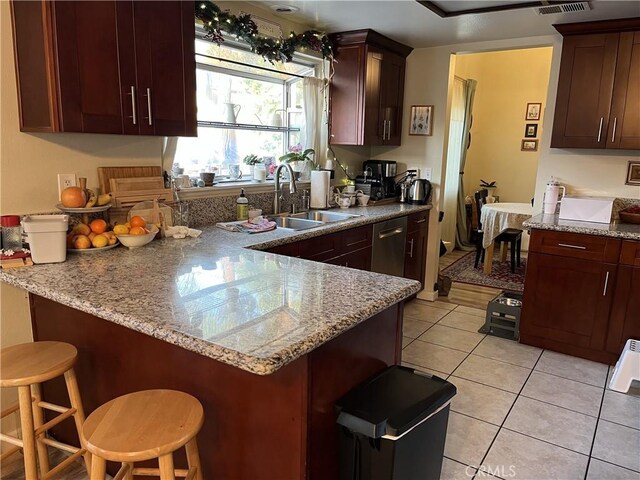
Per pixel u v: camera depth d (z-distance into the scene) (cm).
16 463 203
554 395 262
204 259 201
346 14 316
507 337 346
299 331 122
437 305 422
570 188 364
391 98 412
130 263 192
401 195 438
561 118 334
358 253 329
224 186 299
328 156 399
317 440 134
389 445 132
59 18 173
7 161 192
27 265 184
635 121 310
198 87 291
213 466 151
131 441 120
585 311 309
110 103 194
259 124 341
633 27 302
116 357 172
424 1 287
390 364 176
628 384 266
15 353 169
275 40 317
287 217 334
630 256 289
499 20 322
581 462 205
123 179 230
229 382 142
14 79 190
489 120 679
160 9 211
